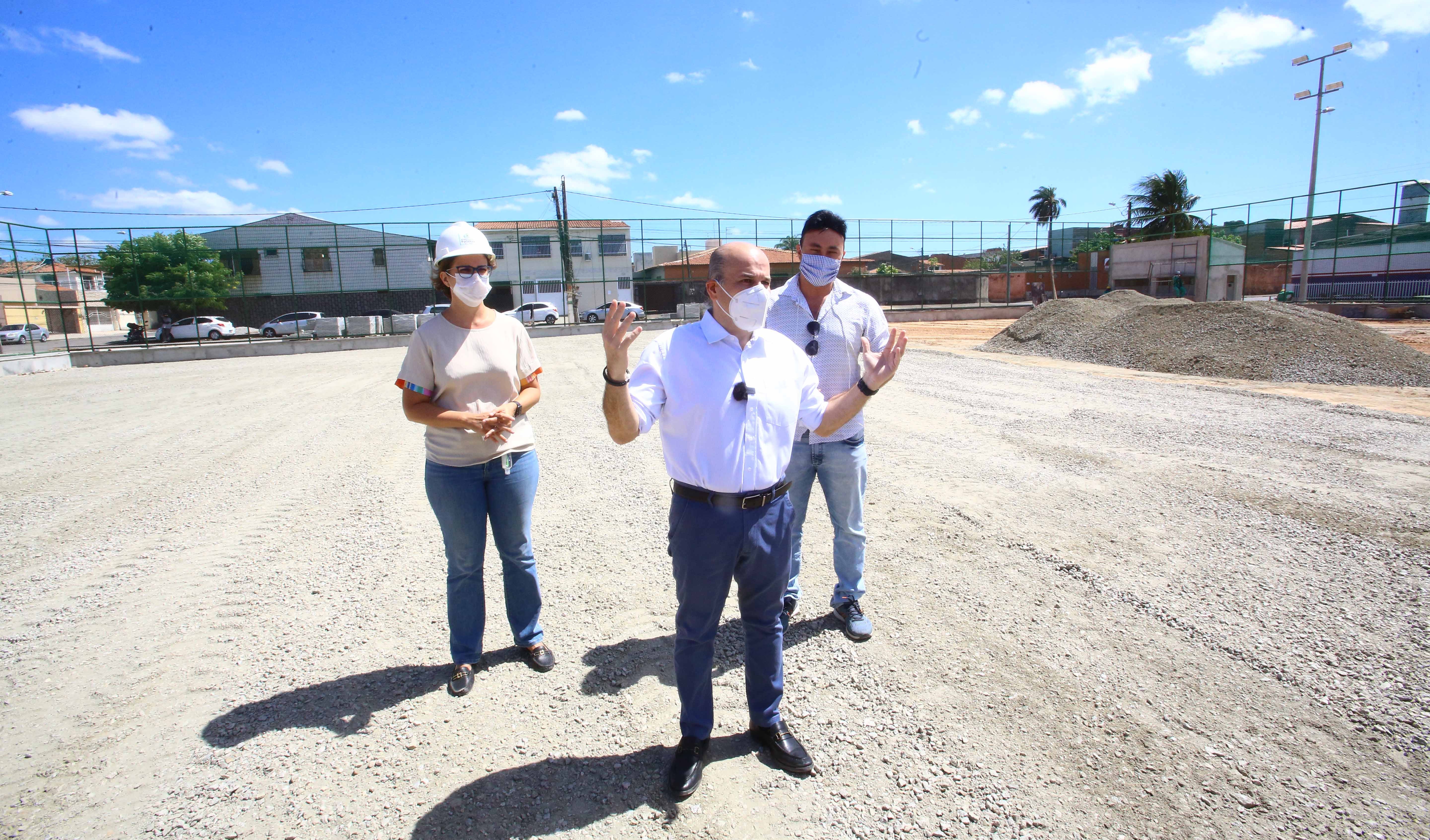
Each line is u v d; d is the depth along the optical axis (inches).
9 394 560.1
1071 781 91.7
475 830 85.3
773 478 92.9
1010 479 229.9
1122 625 132.2
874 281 1574.8
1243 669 116.0
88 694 117.6
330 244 1400.1
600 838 83.7
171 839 84.2
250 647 133.0
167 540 195.6
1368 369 420.2
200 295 1389.0
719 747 101.4
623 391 84.4
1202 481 218.4
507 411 112.3
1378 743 97.3
